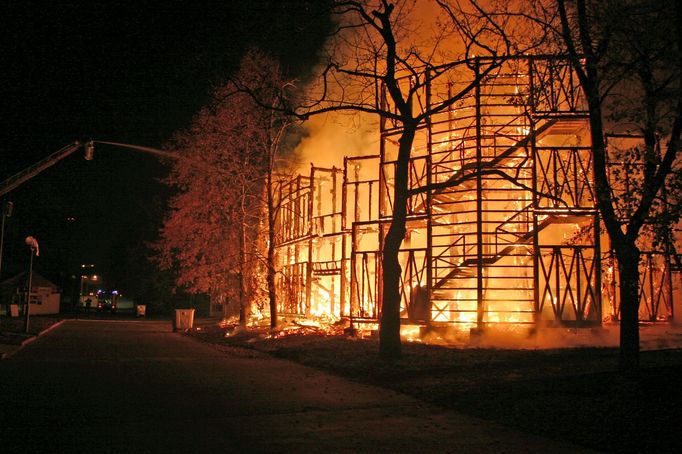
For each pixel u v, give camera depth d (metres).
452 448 6.32
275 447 6.25
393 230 13.52
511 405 8.33
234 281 25.88
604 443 6.41
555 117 16.08
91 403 8.53
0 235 19.64
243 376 11.80
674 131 8.50
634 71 9.24
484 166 16.42
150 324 36.47
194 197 25.30
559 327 16.05
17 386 9.95
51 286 48.44
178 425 7.22
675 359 11.02
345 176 22.56
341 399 9.25
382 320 13.36
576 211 16.05
